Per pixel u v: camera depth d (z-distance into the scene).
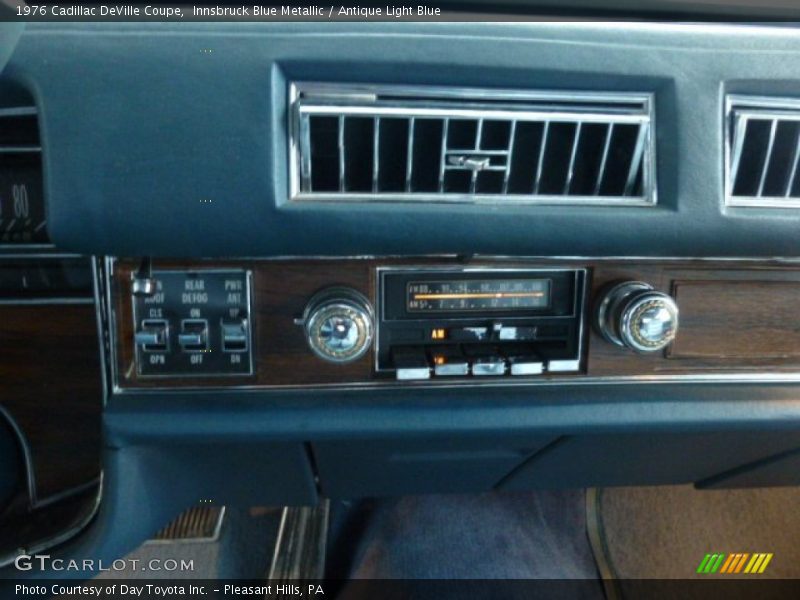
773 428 1.06
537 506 1.83
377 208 0.86
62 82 0.79
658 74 0.86
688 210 0.90
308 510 1.76
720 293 1.03
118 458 1.01
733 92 0.88
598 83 0.86
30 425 1.25
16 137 1.04
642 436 1.18
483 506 1.83
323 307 0.92
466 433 1.02
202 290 0.96
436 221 0.87
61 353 1.21
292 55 0.81
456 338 1.01
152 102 0.80
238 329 0.96
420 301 0.99
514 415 1.01
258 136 0.82
